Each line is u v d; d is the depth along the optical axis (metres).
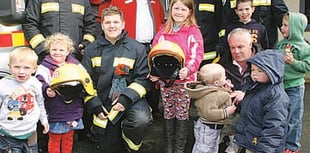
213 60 4.96
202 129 4.00
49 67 4.06
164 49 3.97
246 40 3.97
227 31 4.66
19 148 3.86
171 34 4.38
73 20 4.57
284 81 4.25
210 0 4.90
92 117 4.50
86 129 4.93
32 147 3.94
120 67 4.17
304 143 4.94
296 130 4.32
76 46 4.58
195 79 4.28
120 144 4.48
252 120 3.51
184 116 4.35
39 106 3.89
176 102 4.36
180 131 4.38
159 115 5.79
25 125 3.79
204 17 4.90
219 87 3.92
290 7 8.08
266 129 3.38
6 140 3.82
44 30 4.53
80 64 4.22
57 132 4.09
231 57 4.31
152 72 4.10
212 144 4.00
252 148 3.51
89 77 4.03
